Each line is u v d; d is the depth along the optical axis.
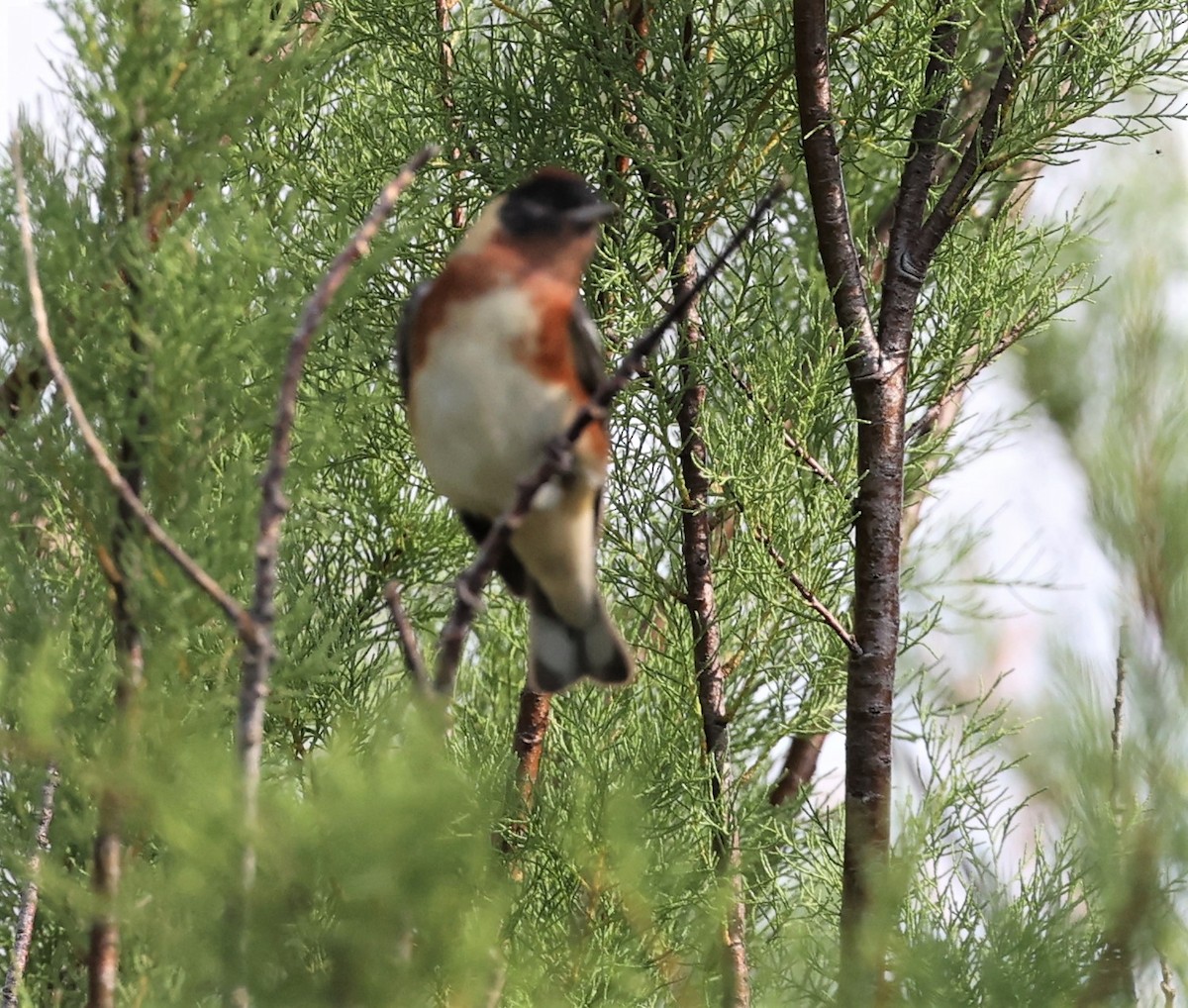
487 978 3.84
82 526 5.20
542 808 7.31
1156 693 4.65
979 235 9.84
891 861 4.88
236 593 5.29
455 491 7.06
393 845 3.40
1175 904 4.54
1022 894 5.80
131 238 5.12
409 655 4.90
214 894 3.64
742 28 8.91
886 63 8.50
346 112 9.29
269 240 5.45
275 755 6.98
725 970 5.66
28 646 4.95
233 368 5.18
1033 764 6.45
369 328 8.39
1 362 5.21
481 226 7.24
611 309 9.00
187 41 5.42
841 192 8.09
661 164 8.68
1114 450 4.95
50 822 5.21
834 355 8.21
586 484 6.96
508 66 9.15
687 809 8.23
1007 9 8.70
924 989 4.47
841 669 9.38
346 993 3.54
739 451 8.32
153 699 4.78
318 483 8.80
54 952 6.68
